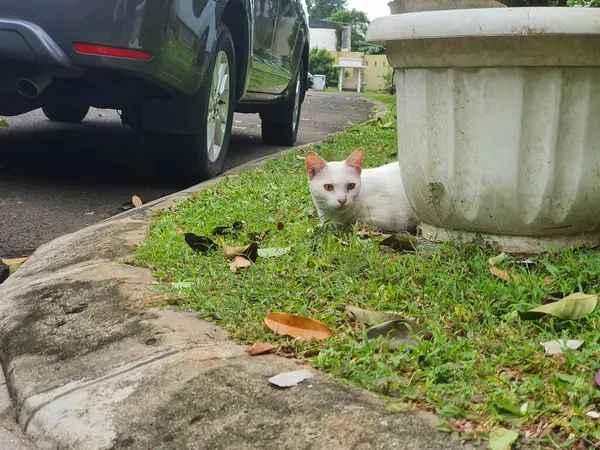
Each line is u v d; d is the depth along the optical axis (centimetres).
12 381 108
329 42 2603
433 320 112
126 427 90
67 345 114
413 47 138
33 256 169
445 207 145
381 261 138
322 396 88
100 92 237
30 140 343
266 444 82
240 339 108
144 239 165
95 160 303
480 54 129
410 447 78
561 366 95
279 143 402
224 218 183
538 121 131
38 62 209
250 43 292
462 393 87
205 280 133
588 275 127
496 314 116
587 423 80
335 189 169
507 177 135
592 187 134
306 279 131
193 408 90
